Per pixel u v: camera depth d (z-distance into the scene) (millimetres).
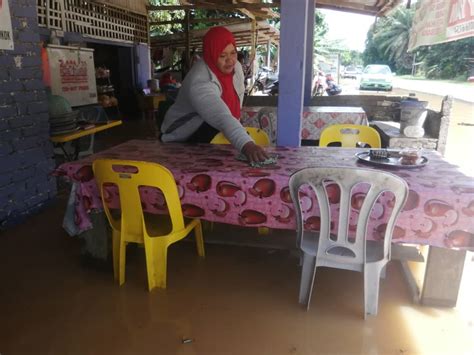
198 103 2604
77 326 2178
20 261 2889
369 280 2141
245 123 5332
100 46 10133
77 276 2678
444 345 2006
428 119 4961
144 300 2404
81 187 2484
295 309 2305
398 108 6227
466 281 2570
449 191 1934
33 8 3545
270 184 2139
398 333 2092
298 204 2062
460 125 8898
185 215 2332
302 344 2020
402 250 2592
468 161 5711
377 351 1968
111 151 2781
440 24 4961
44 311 2309
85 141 5102
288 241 2893
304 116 5070
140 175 2207
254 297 2426
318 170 1957
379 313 2252
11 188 3461
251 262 2844
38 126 3709
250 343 2033
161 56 13578
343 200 1988
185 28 10547
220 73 2748
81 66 7184
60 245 3131
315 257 2137
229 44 2672
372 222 2074
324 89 13641
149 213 2652
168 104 4223
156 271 2494
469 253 2928
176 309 2314
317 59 24828
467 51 26578
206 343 2035
